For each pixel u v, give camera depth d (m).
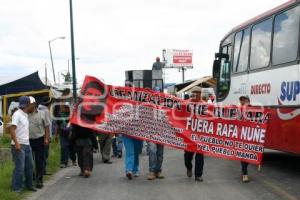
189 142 11.88
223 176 12.27
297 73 11.34
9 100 25.08
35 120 10.88
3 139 20.94
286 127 11.92
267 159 16.02
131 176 11.91
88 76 12.30
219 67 17.25
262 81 13.40
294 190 10.21
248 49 14.56
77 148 12.61
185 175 12.48
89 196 9.88
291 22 11.80
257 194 9.82
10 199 9.44
